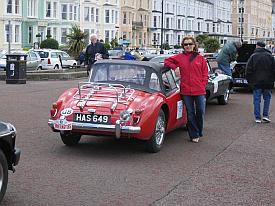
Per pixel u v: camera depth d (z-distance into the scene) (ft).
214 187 22.06
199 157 27.86
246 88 68.69
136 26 254.88
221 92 49.49
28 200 19.65
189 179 23.24
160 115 28.89
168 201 19.95
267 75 39.37
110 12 225.15
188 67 30.89
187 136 34.06
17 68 70.74
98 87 29.19
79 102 27.63
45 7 187.93
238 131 36.40
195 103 31.42
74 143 29.68
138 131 26.37
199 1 331.98
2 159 18.51
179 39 305.12
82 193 20.68
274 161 27.35
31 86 66.49
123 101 27.35
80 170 24.30
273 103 52.90
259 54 39.50
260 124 39.65
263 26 456.86
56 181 22.33
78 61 130.72
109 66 31.01
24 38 180.04
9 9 172.86
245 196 20.88
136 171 24.40
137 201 19.84
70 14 198.70
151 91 29.43
